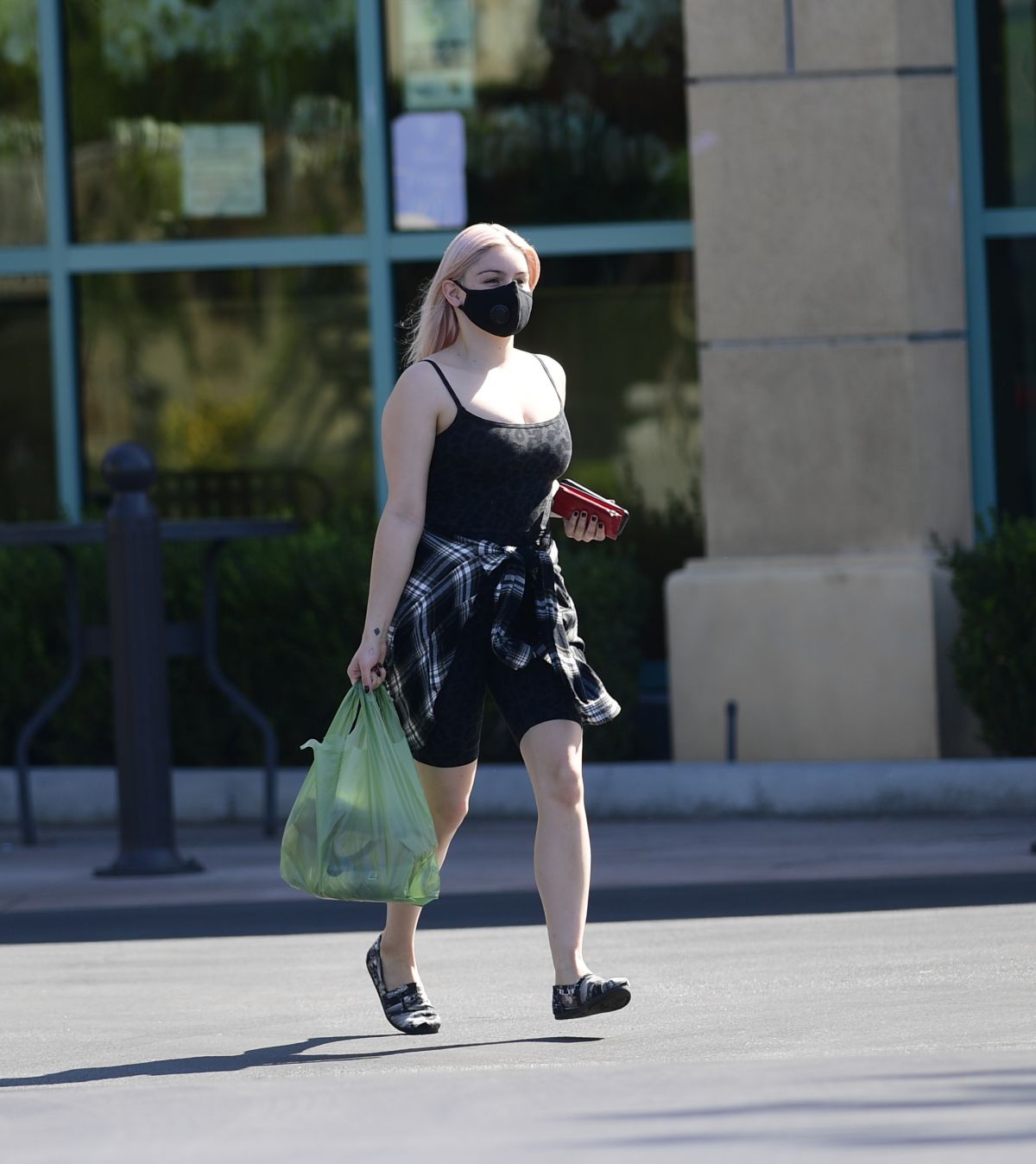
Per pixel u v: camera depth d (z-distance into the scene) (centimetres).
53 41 3769
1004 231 3534
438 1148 1317
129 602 2827
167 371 3800
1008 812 3089
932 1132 1312
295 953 2341
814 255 3400
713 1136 1320
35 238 3819
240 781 3259
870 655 3347
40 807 3312
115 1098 1567
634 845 2941
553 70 3694
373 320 3734
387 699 1767
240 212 3784
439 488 1769
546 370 1838
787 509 3425
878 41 3369
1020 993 1922
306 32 3753
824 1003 1912
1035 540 3250
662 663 3653
